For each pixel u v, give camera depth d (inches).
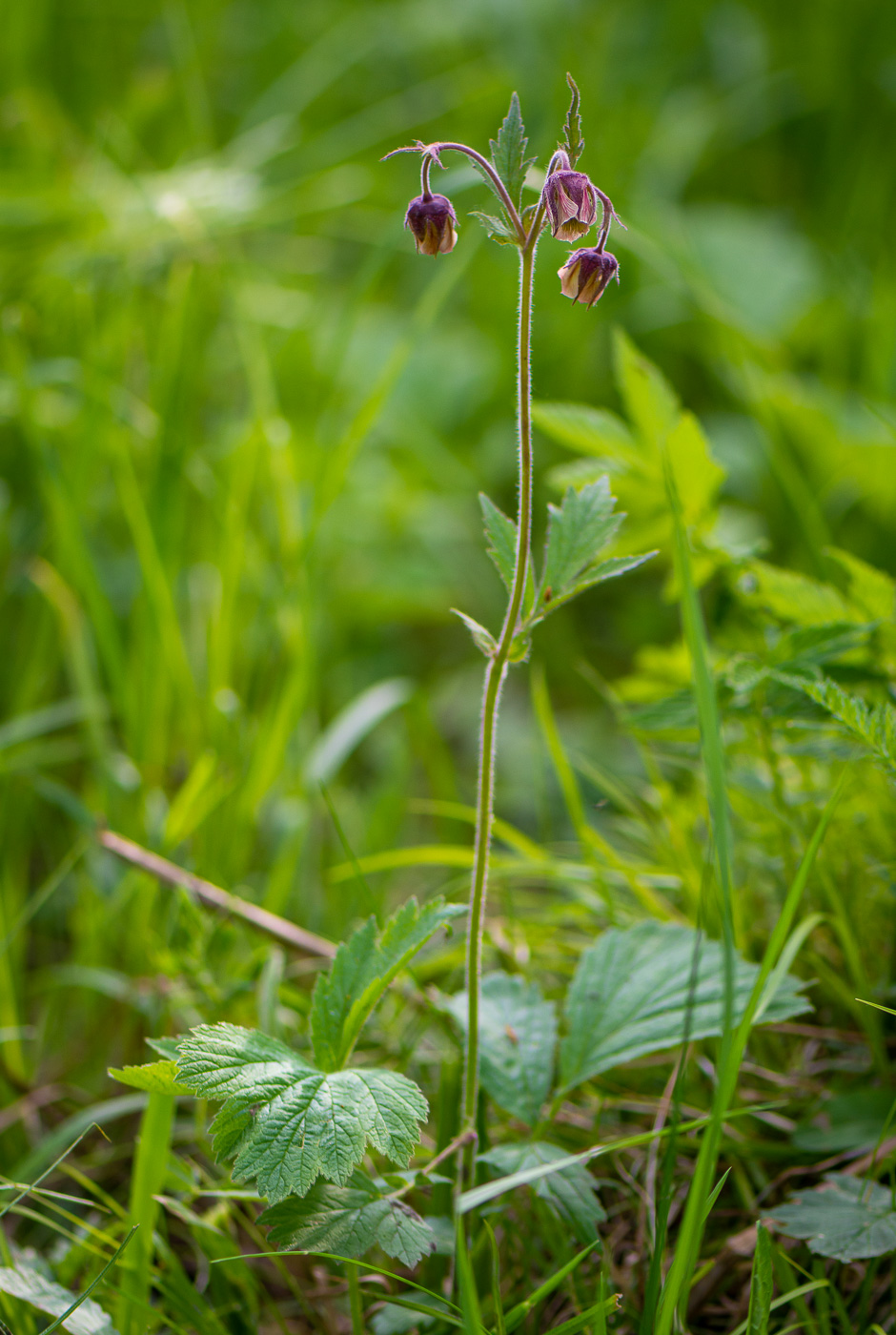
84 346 66.2
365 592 80.8
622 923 51.5
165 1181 47.1
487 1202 47.0
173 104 91.2
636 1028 47.4
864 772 51.4
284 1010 51.8
